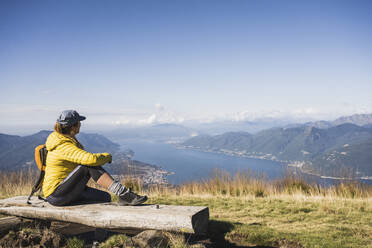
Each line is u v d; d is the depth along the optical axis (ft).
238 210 21.25
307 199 26.07
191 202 24.21
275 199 26.16
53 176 8.78
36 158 9.25
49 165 8.85
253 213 20.06
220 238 12.96
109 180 8.74
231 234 13.26
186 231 7.86
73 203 9.41
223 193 30.32
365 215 19.62
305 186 31.99
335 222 17.72
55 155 8.66
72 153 8.38
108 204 9.30
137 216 8.22
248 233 13.30
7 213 9.95
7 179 28.48
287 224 17.10
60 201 9.05
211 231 13.66
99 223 8.54
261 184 31.76
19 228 9.52
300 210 21.15
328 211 20.59
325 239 13.67
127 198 8.83
